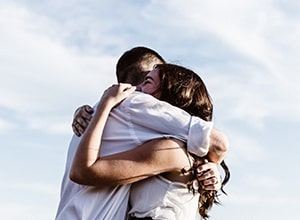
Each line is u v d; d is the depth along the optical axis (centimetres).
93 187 323
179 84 346
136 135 327
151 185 322
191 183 326
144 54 412
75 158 316
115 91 337
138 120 331
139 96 338
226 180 342
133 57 411
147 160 318
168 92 346
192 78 351
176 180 324
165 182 322
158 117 328
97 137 320
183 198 324
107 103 331
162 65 357
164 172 324
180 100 343
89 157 314
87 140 317
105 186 322
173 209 322
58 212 332
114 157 319
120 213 322
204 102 348
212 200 339
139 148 322
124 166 316
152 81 352
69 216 322
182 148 324
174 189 322
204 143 322
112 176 314
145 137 326
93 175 313
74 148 340
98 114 326
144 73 404
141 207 321
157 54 418
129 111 334
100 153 329
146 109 332
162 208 321
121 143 328
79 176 314
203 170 328
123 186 323
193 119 330
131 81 405
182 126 326
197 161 329
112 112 337
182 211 324
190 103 344
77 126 342
